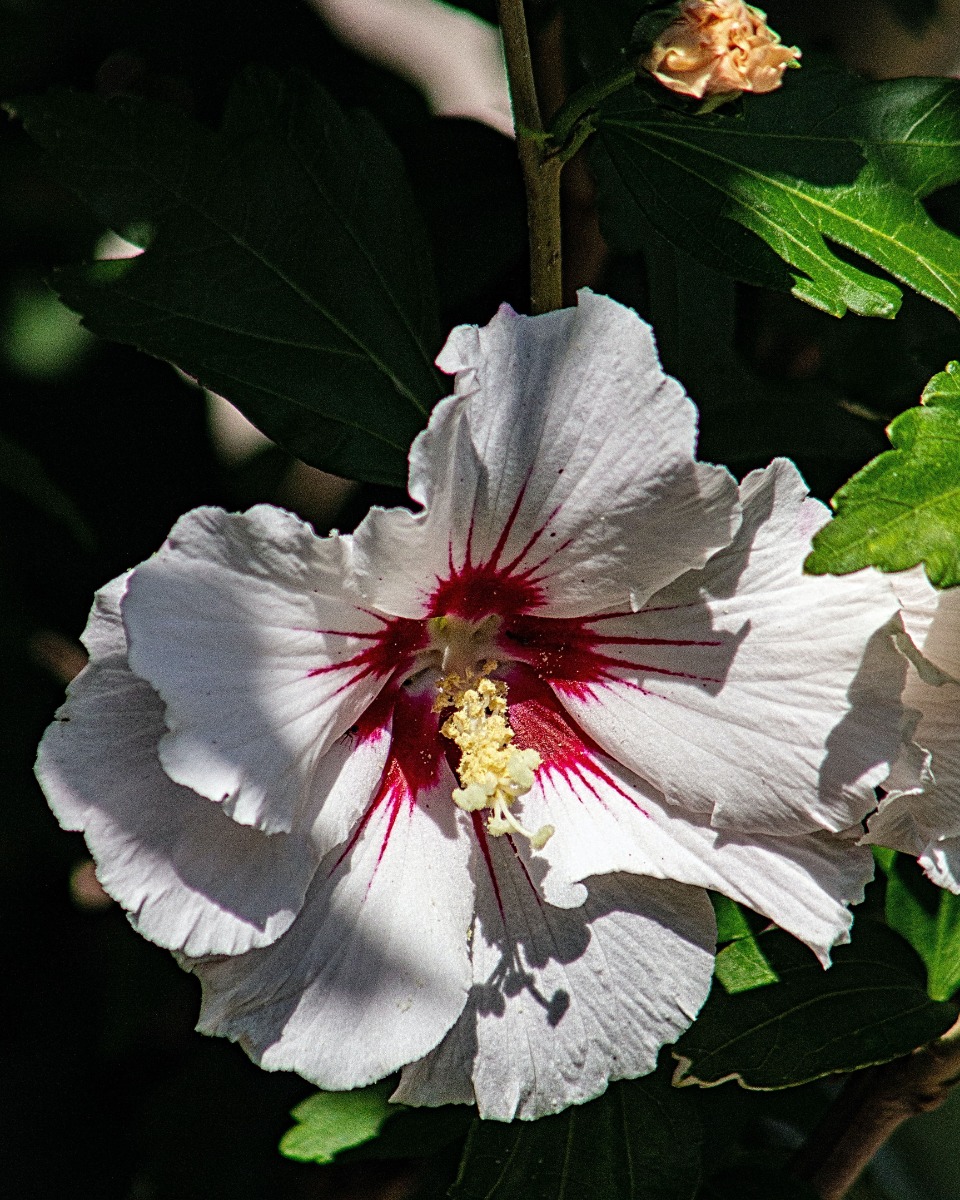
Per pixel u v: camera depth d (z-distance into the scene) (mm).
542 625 1107
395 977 1091
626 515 1086
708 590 1093
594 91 1104
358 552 1080
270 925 1081
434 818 1104
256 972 1086
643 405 1081
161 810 1082
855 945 1130
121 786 1081
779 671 1090
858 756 1087
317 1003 1087
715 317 1158
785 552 1090
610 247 1148
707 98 1092
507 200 1163
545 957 1101
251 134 1114
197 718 1071
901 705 1085
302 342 1114
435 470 1077
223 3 1162
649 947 1101
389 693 1106
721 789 1095
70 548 1178
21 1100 1179
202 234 1111
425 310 1122
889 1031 1123
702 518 1084
